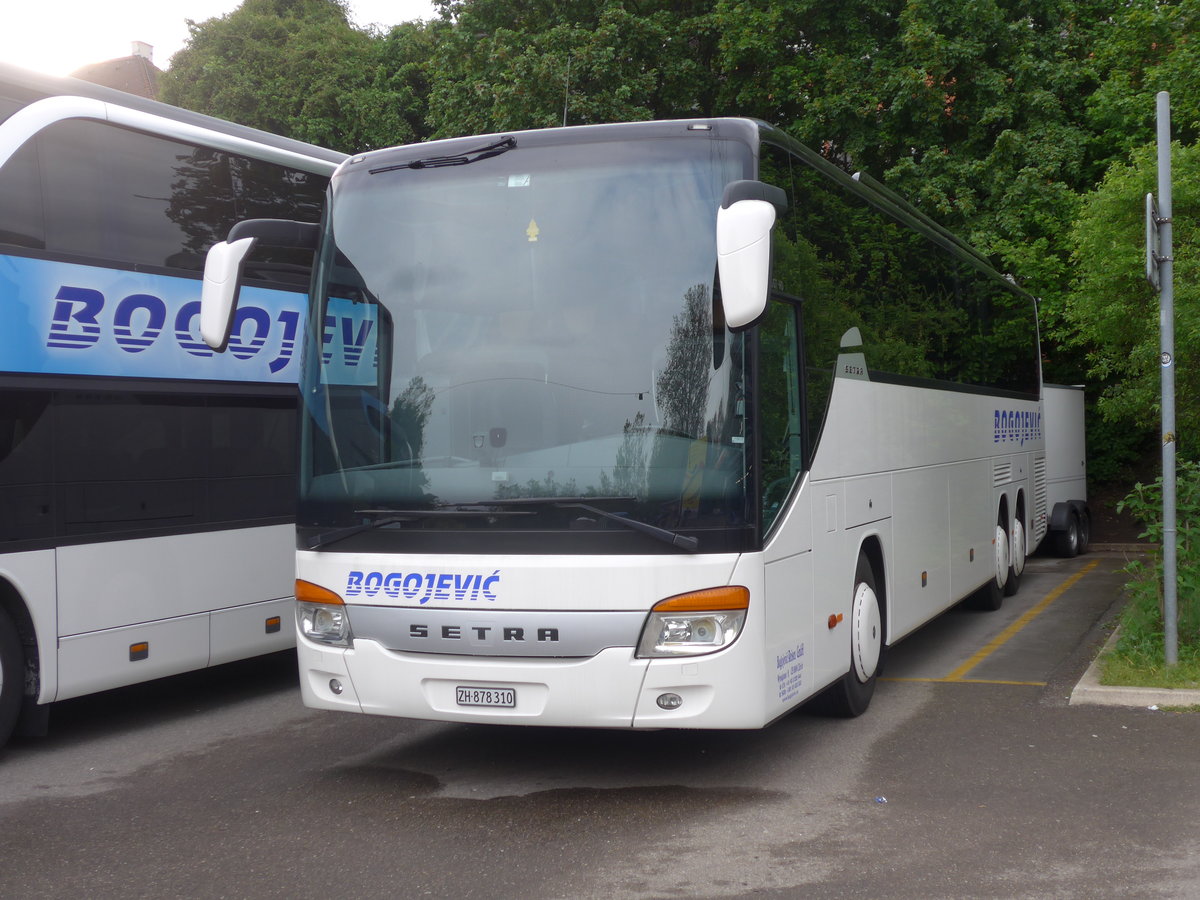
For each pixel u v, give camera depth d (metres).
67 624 7.50
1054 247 19.84
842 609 7.30
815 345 7.01
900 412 8.95
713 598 5.64
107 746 7.69
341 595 6.11
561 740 7.31
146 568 8.02
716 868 4.96
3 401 7.15
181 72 32.38
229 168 8.88
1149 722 7.23
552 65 21.08
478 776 6.55
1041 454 15.95
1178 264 12.67
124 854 5.36
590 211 6.08
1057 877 4.73
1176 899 4.46
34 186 7.38
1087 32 21.72
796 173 7.05
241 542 8.77
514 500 5.77
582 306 5.95
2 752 7.59
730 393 5.77
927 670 9.42
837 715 7.75
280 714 8.52
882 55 21.77
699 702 5.65
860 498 7.79
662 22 23.05
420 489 5.96
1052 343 22.86
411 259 6.29
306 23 33.62
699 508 5.66
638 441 5.73
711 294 5.83
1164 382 8.02
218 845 5.46
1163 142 8.05
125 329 7.91
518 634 5.71
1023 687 8.57
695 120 6.24
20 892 4.89
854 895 4.60
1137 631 8.62
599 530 5.66
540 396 5.88
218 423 8.61
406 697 5.92
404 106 31.50
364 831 5.61
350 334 6.33
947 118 21.66
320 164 9.75
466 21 23.78
